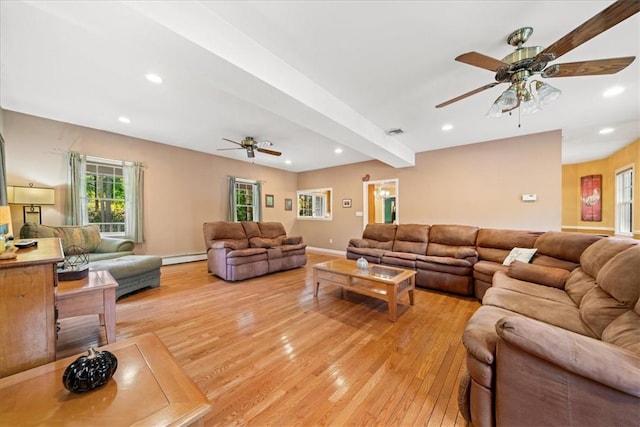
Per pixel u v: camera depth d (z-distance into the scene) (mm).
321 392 1570
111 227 4453
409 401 1501
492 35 1886
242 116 3475
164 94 2816
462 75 2443
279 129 4027
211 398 1510
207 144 5062
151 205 4879
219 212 5996
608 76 2426
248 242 4926
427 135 4297
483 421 1200
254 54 1973
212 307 2955
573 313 1723
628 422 865
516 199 4328
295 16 1710
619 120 3566
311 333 2338
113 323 1981
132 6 1319
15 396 948
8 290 1110
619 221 5191
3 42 1935
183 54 1713
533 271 2502
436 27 1808
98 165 4305
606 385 891
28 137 3584
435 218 5203
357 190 6594
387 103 3064
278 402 1485
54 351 1216
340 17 1715
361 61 2230
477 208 4715
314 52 2109
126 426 823
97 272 2301
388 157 4738
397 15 1694
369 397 1530
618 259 1585
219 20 1730
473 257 3486
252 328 2430
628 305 1362
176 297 3293
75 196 3900
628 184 4957
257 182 6820
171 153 5152
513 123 3709
